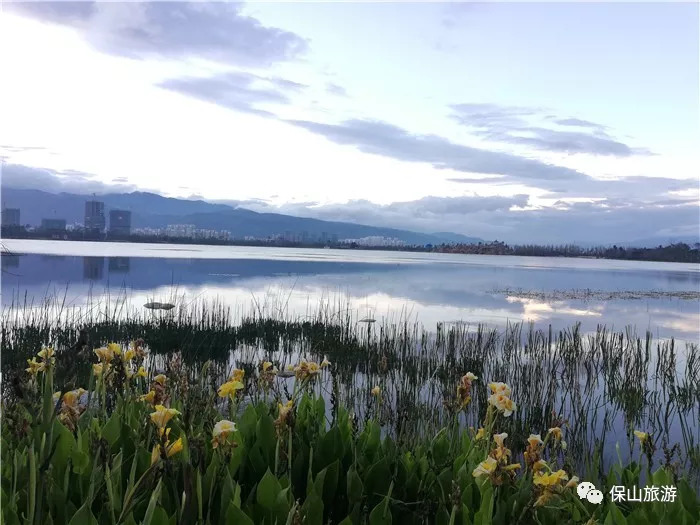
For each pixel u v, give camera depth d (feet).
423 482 8.85
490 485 8.04
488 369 31.58
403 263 186.19
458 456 9.91
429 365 31.04
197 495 7.09
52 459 7.99
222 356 33.78
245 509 7.44
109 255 158.40
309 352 36.01
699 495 12.98
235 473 8.87
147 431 8.98
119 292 70.08
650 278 141.59
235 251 250.78
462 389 11.01
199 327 40.68
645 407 25.88
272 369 11.55
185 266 129.39
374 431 10.18
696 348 40.16
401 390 24.22
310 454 8.27
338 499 8.77
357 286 93.04
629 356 31.78
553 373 27.04
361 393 24.25
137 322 41.70
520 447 16.72
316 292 80.43
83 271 103.76
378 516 7.34
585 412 22.94
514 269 167.32
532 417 22.36
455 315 59.67
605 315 63.31
